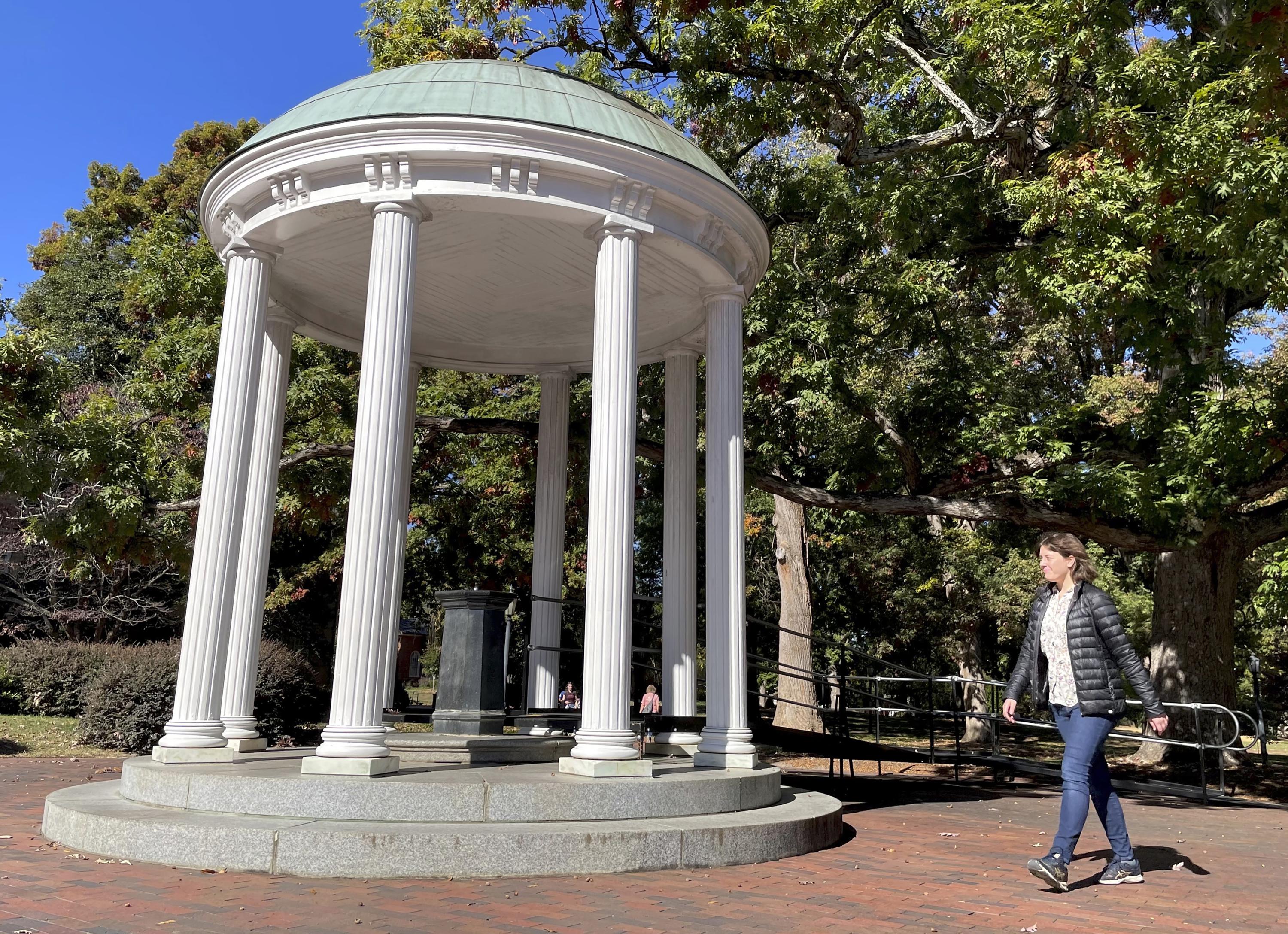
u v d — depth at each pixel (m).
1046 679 5.89
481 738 8.82
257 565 9.70
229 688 9.38
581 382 18.11
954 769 17.36
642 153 8.19
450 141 7.73
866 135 16.12
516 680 26.91
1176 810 11.27
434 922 4.46
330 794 6.27
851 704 31.12
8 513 23.08
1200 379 12.35
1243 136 9.58
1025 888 5.83
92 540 14.22
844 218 15.25
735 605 9.04
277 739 16.47
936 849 7.45
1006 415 13.98
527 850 5.82
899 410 15.61
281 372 10.33
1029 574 26.92
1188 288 13.86
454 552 26.75
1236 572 16.53
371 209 7.97
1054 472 14.03
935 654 32.56
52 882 5.21
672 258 9.62
